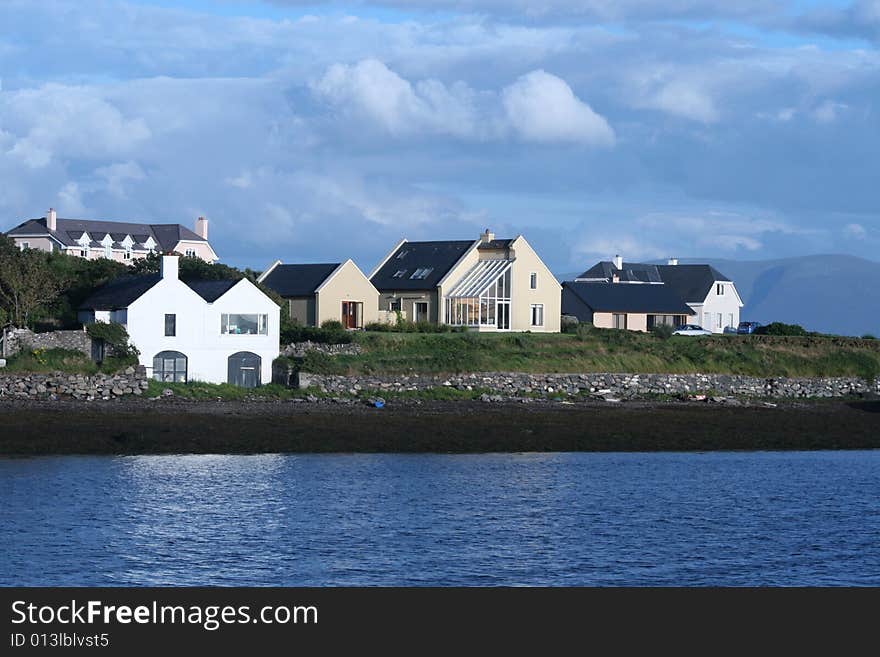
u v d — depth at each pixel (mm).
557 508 52156
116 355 80438
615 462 65438
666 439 73562
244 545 44281
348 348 90438
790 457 69250
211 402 78625
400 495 54062
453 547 44906
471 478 58969
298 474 58344
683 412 85500
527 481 58531
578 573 42094
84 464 58656
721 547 45844
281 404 79688
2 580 39281
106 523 46656
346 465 61438
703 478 60719
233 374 84875
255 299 85688
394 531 47000
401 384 87000
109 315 84000
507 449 68125
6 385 76062
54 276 90438
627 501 54094
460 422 75250
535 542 45938
